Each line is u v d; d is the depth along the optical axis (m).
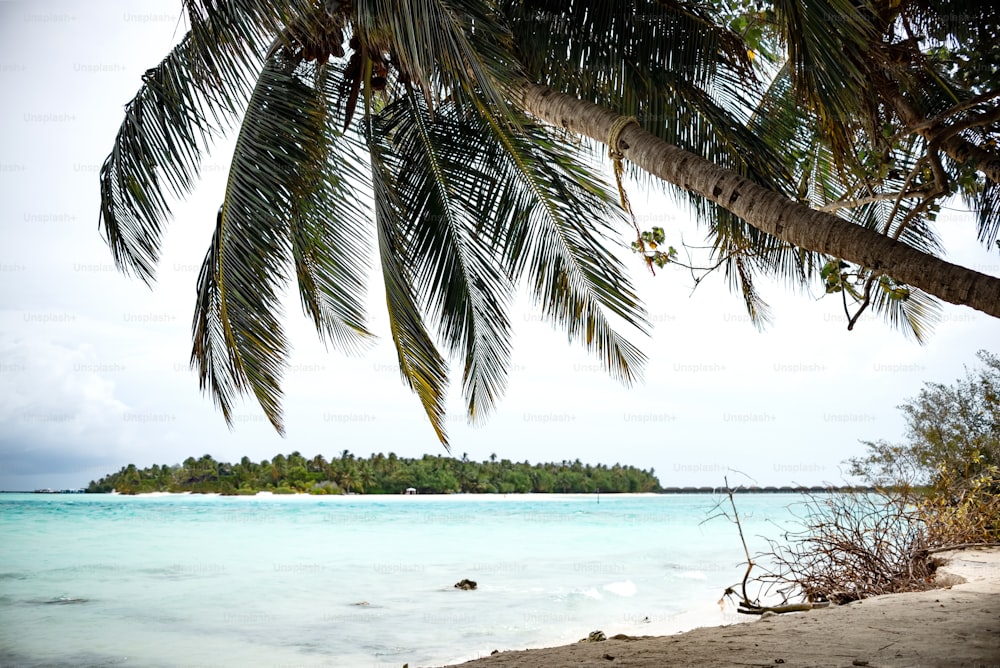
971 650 3.10
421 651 6.60
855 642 3.43
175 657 6.48
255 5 5.38
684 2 6.29
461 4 5.07
